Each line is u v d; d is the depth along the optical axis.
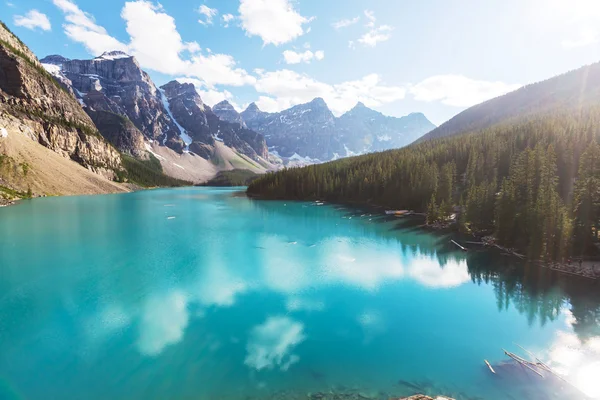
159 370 19.38
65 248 47.22
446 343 22.72
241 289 32.72
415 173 97.81
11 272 36.44
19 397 17.02
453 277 36.78
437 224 69.50
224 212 94.06
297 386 17.86
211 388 17.80
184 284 33.78
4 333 23.39
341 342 22.84
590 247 39.66
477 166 86.81
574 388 17.42
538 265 40.38
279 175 163.00
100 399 16.95
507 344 22.53
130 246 49.34
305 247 50.56
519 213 47.09
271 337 23.39
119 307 27.98
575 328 24.88
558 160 64.75
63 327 24.42
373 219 80.69
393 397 16.69
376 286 34.00
